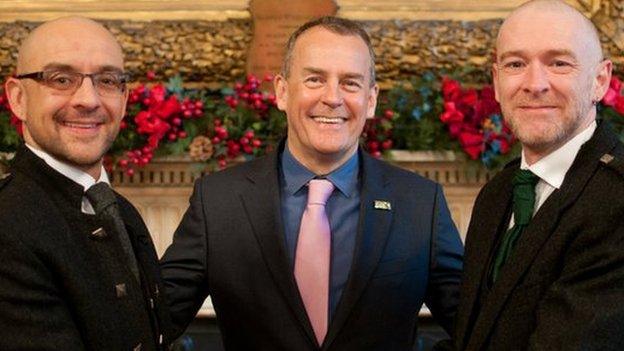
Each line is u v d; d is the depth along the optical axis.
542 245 1.85
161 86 3.19
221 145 3.20
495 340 1.87
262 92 3.25
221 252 2.28
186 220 2.36
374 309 2.23
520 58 1.94
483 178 3.30
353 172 2.35
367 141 3.22
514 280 1.86
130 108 3.17
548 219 1.85
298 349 2.20
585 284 1.73
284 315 2.22
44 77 1.90
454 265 2.34
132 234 2.04
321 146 2.24
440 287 2.33
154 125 3.11
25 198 1.80
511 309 1.85
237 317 2.26
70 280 1.78
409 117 3.24
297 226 2.29
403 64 3.45
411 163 3.29
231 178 2.37
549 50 1.91
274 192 2.30
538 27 1.92
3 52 3.42
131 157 3.16
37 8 3.53
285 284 2.22
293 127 2.31
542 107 1.91
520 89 1.93
